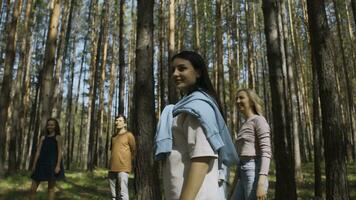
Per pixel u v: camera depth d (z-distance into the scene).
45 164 7.05
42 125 11.89
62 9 22.09
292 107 14.30
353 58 25.14
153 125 6.45
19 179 11.66
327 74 5.83
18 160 20.12
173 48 15.25
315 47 6.00
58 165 7.13
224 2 24.69
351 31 24.73
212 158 1.70
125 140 6.96
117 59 31.17
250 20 27.14
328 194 5.68
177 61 1.92
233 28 25.62
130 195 10.04
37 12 23.03
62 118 42.75
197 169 1.67
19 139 20.69
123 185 6.85
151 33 6.70
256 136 3.67
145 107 6.43
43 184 11.05
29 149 23.55
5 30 21.91
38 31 27.22
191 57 1.90
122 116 7.17
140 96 6.46
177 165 1.76
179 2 24.45
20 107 21.56
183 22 24.73
